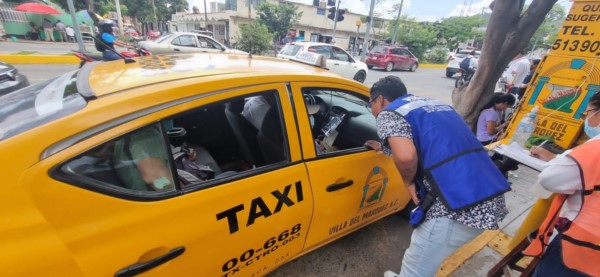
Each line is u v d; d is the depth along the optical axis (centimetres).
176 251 116
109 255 101
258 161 188
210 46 1034
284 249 163
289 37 1966
